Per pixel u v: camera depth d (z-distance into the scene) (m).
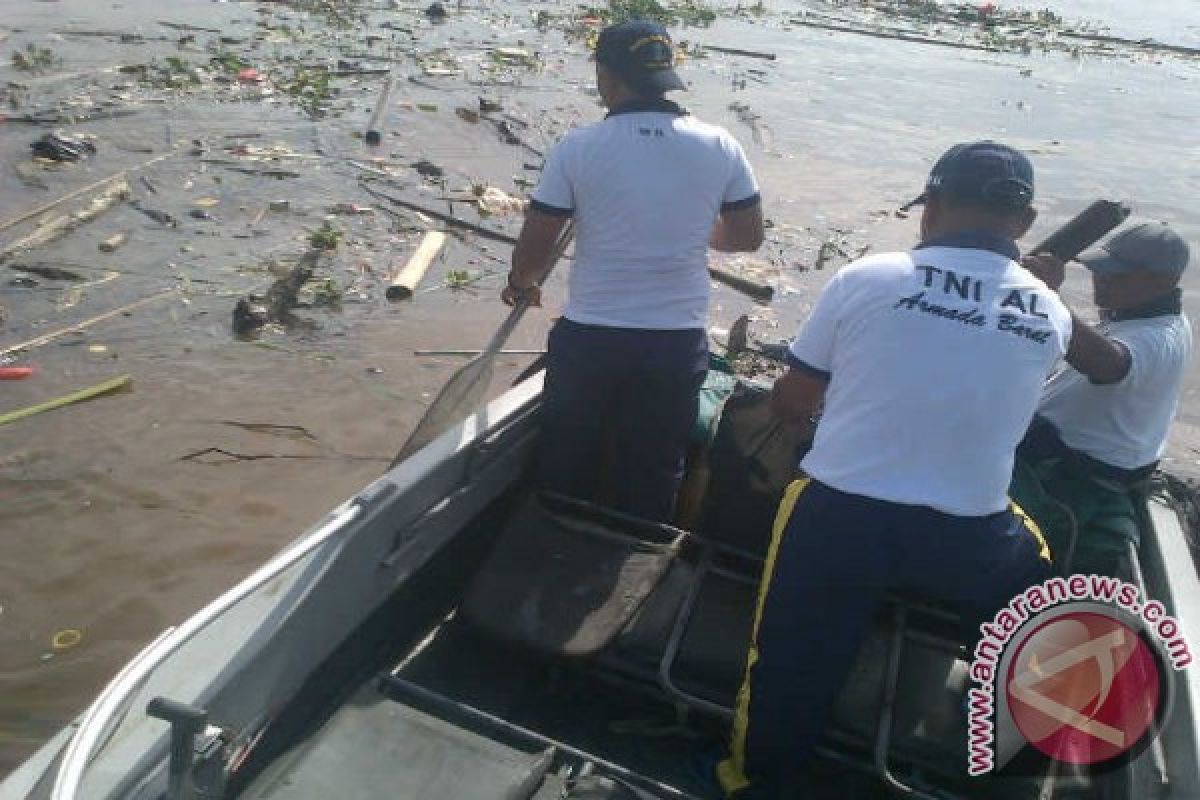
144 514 5.11
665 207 3.19
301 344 6.83
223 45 13.57
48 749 2.13
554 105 12.57
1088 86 17.52
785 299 8.34
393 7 17.16
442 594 3.33
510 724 2.54
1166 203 11.73
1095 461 3.31
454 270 8.14
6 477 5.27
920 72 17.20
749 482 3.31
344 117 11.20
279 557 2.45
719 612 3.01
